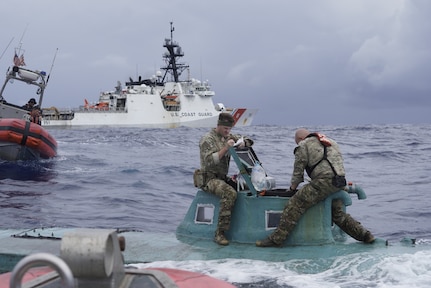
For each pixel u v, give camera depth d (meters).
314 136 6.89
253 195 7.14
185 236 7.40
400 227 10.18
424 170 21.00
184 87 71.56
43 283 2.93
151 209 12.11
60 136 47.66
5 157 20.89
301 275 5.50
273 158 25.92
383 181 17.73
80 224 10.30
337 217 7.05
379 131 55.72
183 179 17.62
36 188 15.09
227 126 7.23
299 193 6.77
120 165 21.72
